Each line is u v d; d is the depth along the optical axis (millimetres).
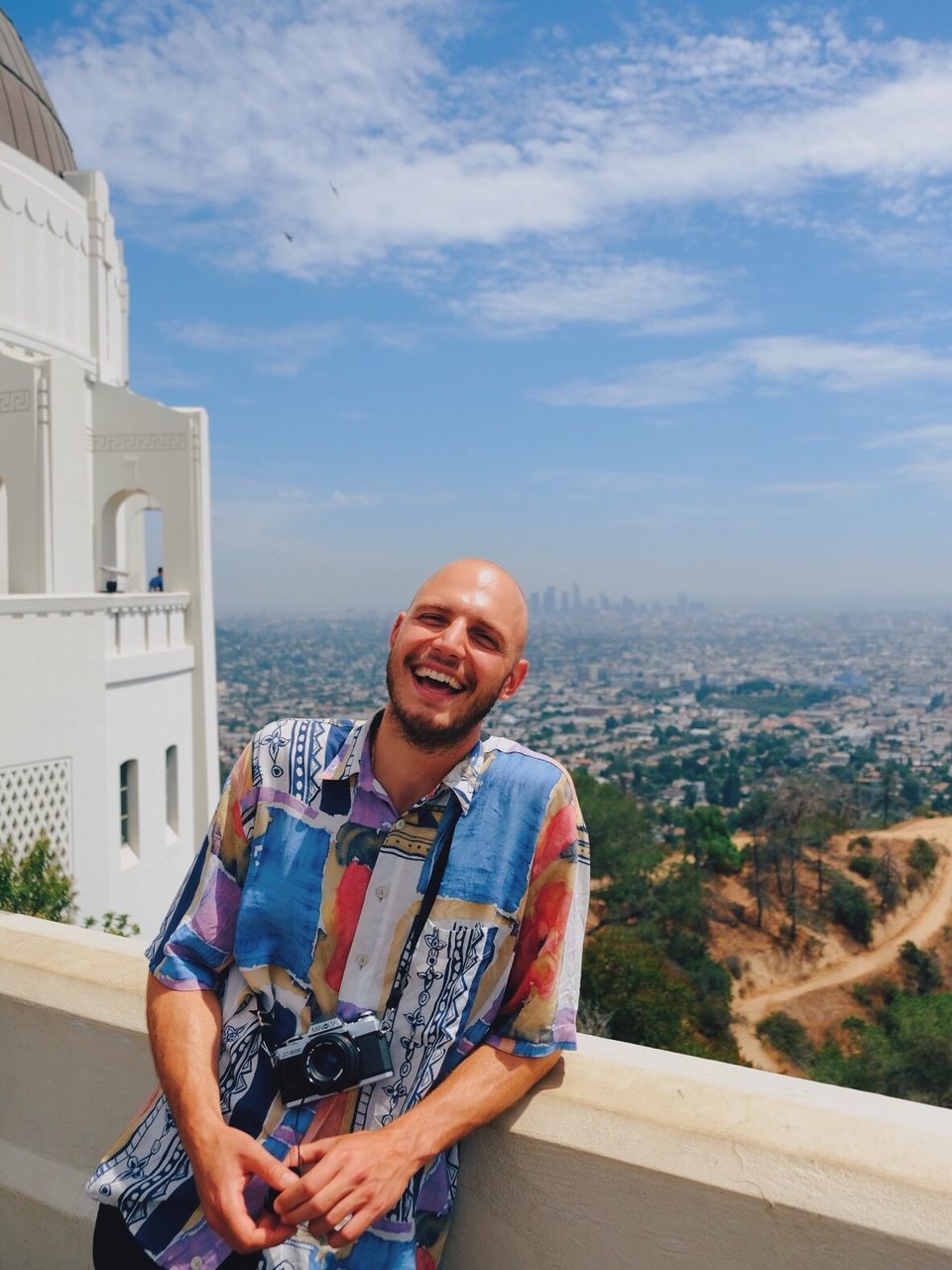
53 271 17453
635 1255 1803
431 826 1924
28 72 19391
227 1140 1754
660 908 47594
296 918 1930
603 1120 1856
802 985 47094
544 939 1894
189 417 17219
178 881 16375
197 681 17156
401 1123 1738
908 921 53406
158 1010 1958
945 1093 34375
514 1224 1917
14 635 12414
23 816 12609
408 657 1900
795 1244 1663
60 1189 2436
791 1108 1840
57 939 2684
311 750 2006
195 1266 1804
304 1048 1822
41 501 14969
